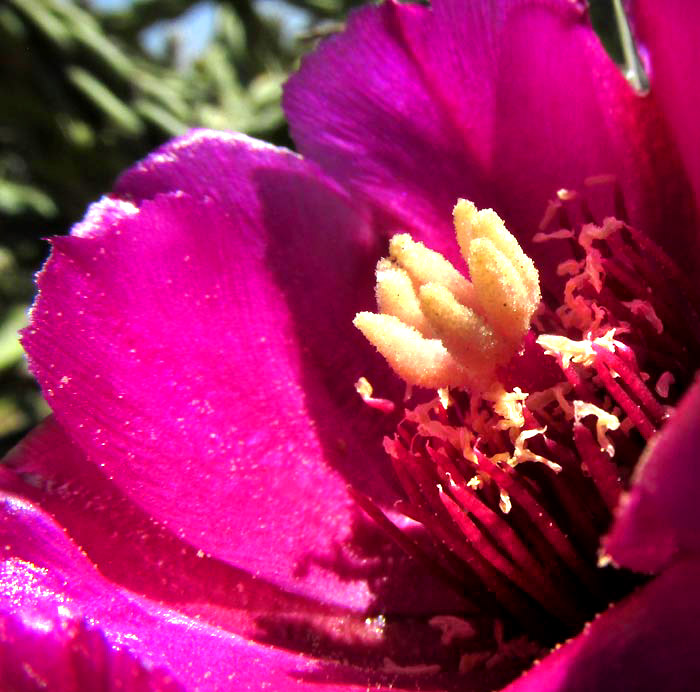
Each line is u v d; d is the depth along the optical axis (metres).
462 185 0.07
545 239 0.07
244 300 0.07
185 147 0.07
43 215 0.13
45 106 0.11
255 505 0.06
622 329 0.06
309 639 0.06
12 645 0.05
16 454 0.06
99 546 0.06
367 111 0.07
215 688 0.05
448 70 0.07
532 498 0.06
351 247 0.07
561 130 0.07
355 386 0.07
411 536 0.07
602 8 0.12
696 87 0.06
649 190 0.07
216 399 0.06
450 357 0.06
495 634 0.06
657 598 0.05
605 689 0.05
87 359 0.06
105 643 0.05
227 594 0.06
